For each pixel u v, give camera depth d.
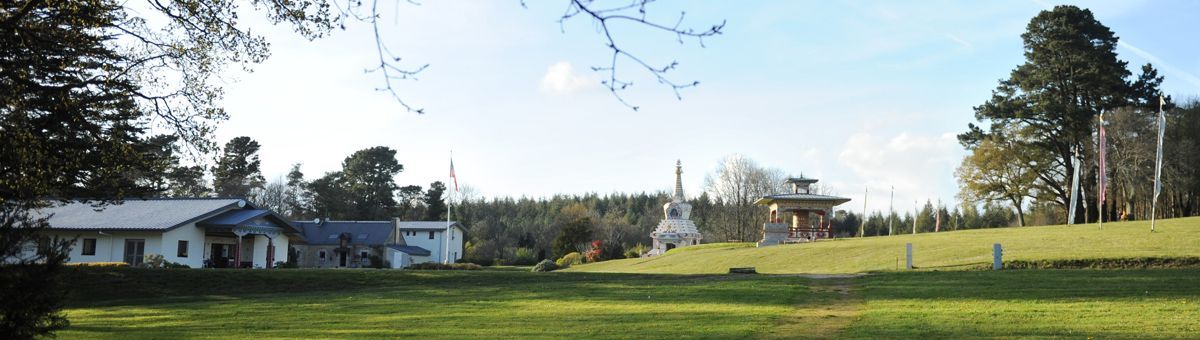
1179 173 73.25
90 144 19.00
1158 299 22.38
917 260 41.81
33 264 12.22
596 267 63.22
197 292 32.22
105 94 16.55
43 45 14.34
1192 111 79.19
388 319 21.47
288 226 60.50
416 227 95.12
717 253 58.06
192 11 15.24
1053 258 36.53
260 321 21.61
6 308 11.74
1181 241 41.31
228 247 56.69
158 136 19.97
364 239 83.25
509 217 152.50
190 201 55.72
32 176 16.69
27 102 15.54
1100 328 17.16
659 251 85.94
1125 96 73.69
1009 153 76.56
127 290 31.53
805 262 46.94
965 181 80.62
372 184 112.00
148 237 49.59
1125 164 72.31
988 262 37.19
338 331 18.89
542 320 20.59
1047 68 75.06
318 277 35.38
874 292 26.86
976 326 17.88
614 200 171.25
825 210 70.12
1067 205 77.31
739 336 16.81
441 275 36.28
